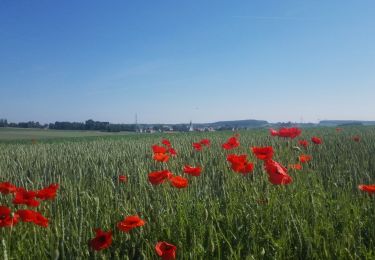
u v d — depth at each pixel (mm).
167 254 2832
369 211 4316
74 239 3541
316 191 5145
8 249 3133
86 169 8992
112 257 3465
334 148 12148
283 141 14531
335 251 3352
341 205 4520
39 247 3441
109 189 5387
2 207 3189
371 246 3559
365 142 14664
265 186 5445
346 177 7156
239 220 4020
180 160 9180
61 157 12125
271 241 3525
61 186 6031
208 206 4648
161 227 3766
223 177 6828
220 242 3529
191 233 3658
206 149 11688
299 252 3430
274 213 4148
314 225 3795
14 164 10609
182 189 4777
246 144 14398
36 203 3418
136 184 6145
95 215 4074
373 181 6812
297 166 5559
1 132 68250
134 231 3693
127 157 11281
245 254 3391
